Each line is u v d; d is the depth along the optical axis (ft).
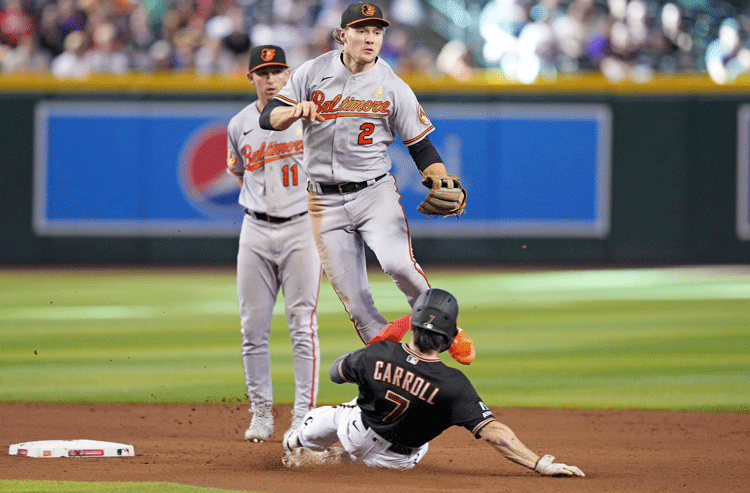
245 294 69.21
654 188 215.51
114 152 213.66
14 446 62.28
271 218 67.56
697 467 59.36
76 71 229.45
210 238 216.13
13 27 230.27
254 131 67.92
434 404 52.16
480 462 60.95
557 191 216.54
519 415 80.38
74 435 71.46
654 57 239.30
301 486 51.47
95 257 215.31
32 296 165.58
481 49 244.01
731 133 213.66
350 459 58.34
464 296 164.25
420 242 215.92
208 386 93.81
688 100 213.87
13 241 213.87
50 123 212.43
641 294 166.81
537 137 215.92
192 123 213.66
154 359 108.58
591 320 137.90
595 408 83.66
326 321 136.98
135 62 231.09
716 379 97.30
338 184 60.85
